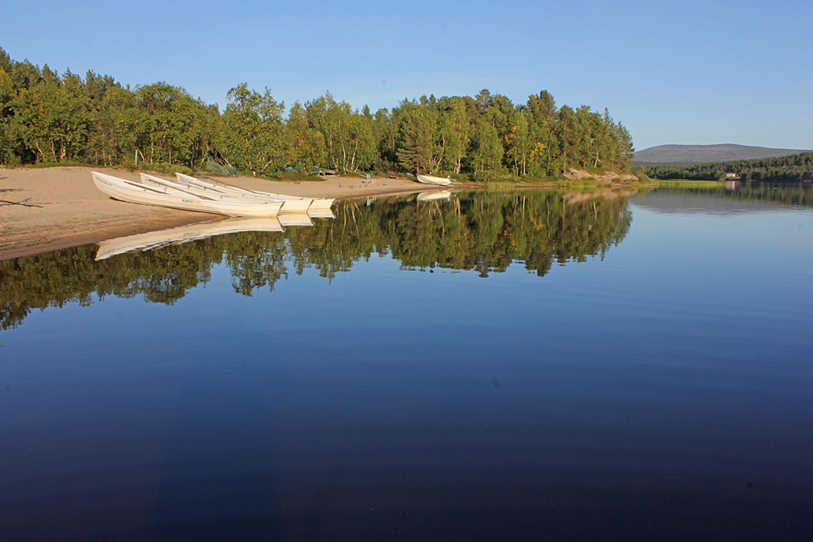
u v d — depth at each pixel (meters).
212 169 52.47
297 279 12.84
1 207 22.48
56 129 42.66
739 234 22.47
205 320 9.17
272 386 6.42
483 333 8.62
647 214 33.38
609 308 10.29
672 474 4.62
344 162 74.75
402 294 11.34
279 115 56.62
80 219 21.41
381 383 6.54
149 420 5.52
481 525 3.88
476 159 86.25
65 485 4.37
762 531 3.87
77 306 10.00
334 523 3.89
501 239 21.00
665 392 6.40
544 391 6.37
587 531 3.84
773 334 8.73
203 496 4.23
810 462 4.85
